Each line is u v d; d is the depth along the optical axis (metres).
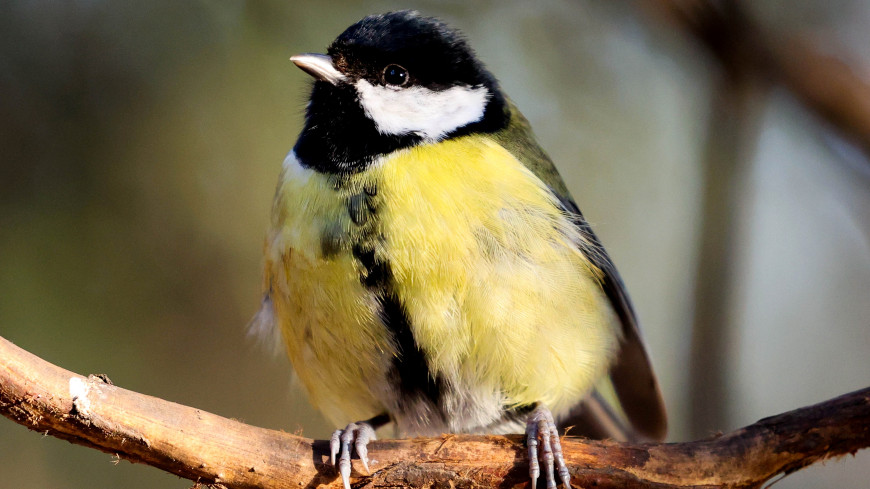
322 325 6.16
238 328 8.69
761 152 10.38
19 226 7.90
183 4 8.69
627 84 10.43
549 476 5.13
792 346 10.85
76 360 7.96
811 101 7.55
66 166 8.12
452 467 5.13
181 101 8.55
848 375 10.70
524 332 6.00
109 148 8.29
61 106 8.22
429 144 6.39
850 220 10.85
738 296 7.72
